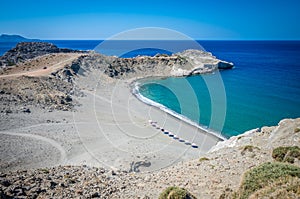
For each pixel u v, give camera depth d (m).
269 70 131.25
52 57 104.38
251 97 74.38
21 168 26.94
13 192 13.94
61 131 38.47
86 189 15.98
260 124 52.00
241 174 16.69
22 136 35.75
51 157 29.95
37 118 44.22
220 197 13.73
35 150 31.61
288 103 68.44
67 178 17.45
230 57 195.38
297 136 21.52
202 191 15.13
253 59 181.38
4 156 29.30
